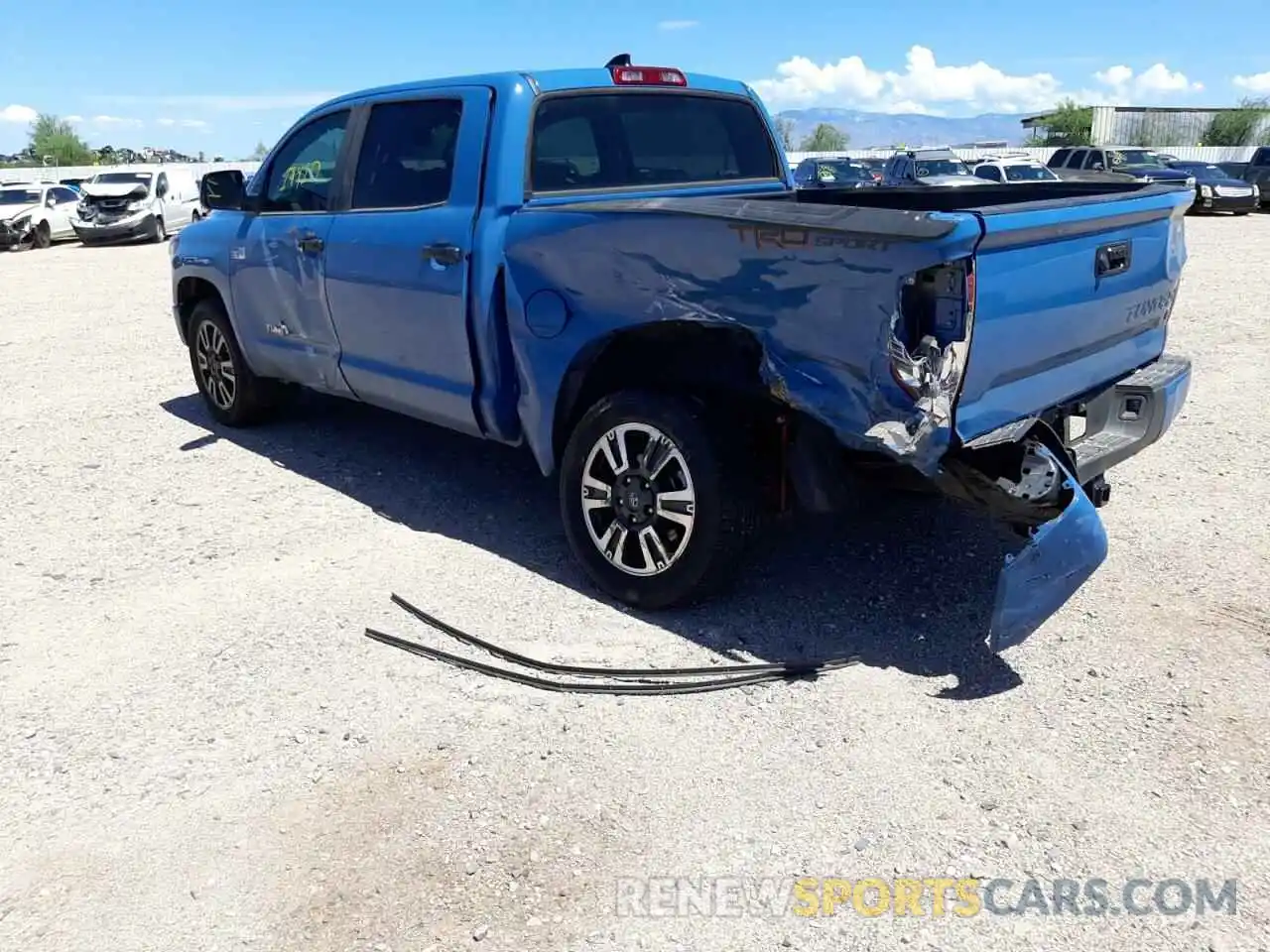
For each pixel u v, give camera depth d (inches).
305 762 128.5
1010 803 119.0
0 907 105.7
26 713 139.8
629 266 154.4
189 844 114.6
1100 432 166.1
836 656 151.3
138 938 101.7
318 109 220.5
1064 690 141.8
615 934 101.3
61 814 119.6
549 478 229.1
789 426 149.5
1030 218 130.6
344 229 205.0
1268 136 1683.1
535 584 176.4
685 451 153.0
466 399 185.5
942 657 151.0
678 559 157.5
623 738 132.4
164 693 144.0
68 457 249.9
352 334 209.9
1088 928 101.2
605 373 171.5
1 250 915.4
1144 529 195.2
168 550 192.4
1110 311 156.5
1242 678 143.3
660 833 115.2
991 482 137.0
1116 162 1035.3
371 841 114.6
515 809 119.3
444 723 136.1
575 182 187.5
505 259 173.3
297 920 103.6
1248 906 103.3
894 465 143.9
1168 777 122.7
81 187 944.3
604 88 191.2
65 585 178.2
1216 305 436.8
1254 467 227.5
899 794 121.0
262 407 265.0
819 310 134.8
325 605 169.2
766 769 126.0
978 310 127.0
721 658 150.9
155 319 468.4
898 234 124.0
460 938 101.1
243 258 237.8
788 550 187.0
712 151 215.6
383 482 228.2
